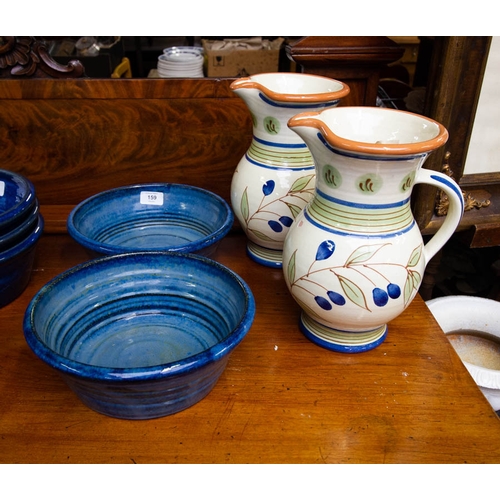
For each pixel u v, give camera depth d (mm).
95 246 655
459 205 571
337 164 515
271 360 626
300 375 604
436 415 553
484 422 545
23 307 719
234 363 621
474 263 1258
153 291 653
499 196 881
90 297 623
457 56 739
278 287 762
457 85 762
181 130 884
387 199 533
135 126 876
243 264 819
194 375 469
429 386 590
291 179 695
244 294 553
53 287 575
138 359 601
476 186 861
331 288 559
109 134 881
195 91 851
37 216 716
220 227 704
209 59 1760
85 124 870
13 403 563
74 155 896
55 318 575
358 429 538
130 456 507
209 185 940
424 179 551
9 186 752
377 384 593
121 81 837
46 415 549
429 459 507
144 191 840
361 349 632
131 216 839
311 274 566
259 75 723
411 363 624
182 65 1650
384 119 588
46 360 456
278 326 684
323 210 563
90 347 612
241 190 726
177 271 642
